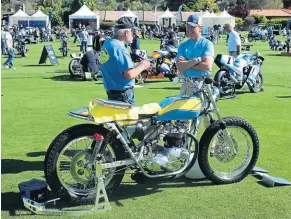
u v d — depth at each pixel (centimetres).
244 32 7050
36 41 4122
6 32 1886
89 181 468
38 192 468
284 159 630
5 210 453
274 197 494
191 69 572
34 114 933
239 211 455
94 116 453
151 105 483
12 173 566
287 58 2559
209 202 479
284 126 830
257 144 544
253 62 1236
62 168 473
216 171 533
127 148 471
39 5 8788
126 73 496
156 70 1523
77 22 5547
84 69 1521
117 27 506
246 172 543
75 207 464
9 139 730
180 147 495
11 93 1220
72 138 454
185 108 486
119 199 486
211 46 566
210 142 518
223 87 1142
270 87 1363
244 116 921
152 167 484
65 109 991
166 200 484
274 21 7950
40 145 696
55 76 1634
